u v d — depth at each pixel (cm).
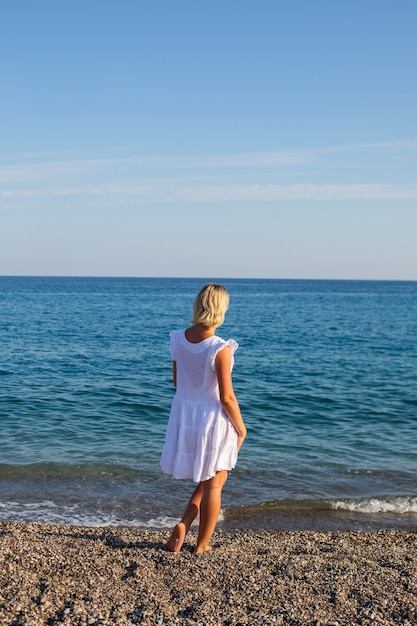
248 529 625
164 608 352
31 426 1063
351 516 674
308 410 1280
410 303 8494
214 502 439
